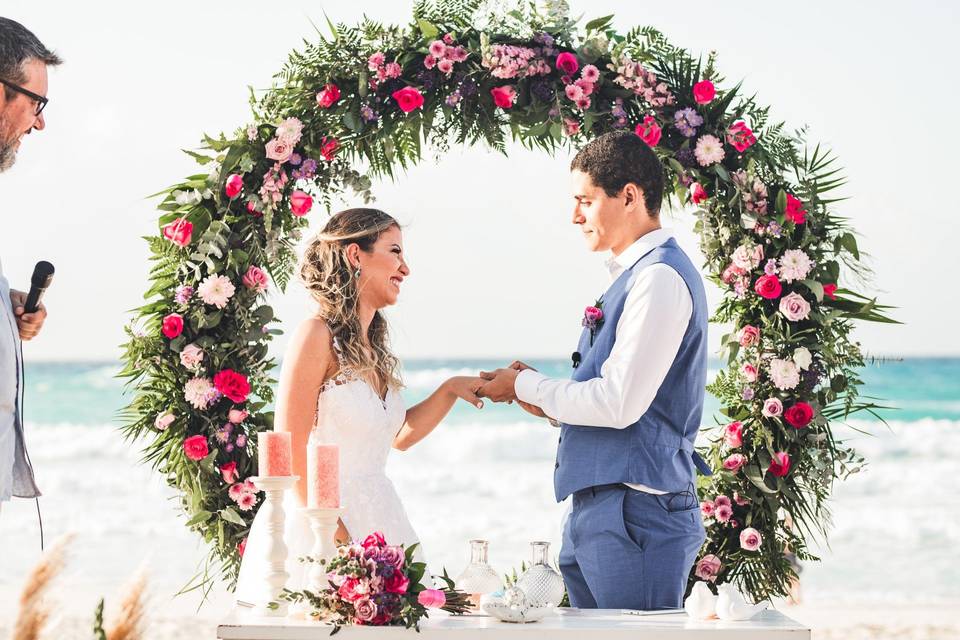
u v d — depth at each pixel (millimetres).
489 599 2434
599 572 2947
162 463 3660
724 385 3729
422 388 24516
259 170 3594
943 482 14023
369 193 3658
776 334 3553
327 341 3111
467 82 3561
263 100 3625
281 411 3045
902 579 10273
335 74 3555
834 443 3617
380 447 3184
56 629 1770
